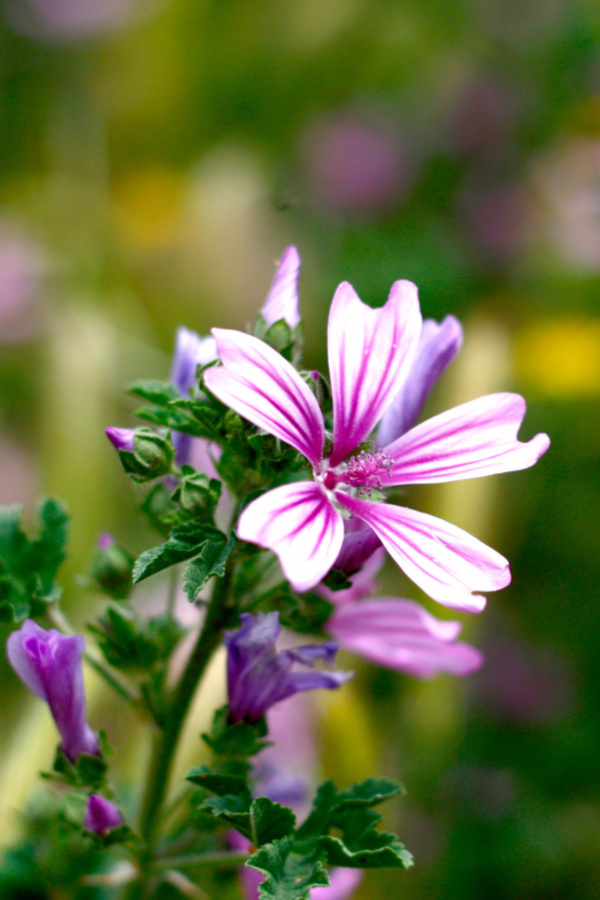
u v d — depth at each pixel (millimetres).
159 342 635
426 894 424
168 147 746
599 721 468
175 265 658
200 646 336
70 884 361
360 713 420
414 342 332
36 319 616
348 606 356
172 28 748
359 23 737
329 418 336
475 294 588
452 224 607
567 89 623
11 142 736
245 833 322
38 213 682
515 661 488
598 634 499
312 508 314
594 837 431
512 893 425
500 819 433
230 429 327
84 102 744
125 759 410
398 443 333
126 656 342
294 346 334
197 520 325
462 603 311
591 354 560
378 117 661
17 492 549
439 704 435
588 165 606
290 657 332
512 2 649
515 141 616
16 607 343
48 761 395
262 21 752
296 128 733
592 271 583
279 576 344
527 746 462
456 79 653
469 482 436
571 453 541
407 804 431
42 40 737
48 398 546
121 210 693
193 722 403
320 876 317
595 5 641
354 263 604
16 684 438
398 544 321
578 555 519
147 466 328
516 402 329
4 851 366
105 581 346
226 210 668
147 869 343
